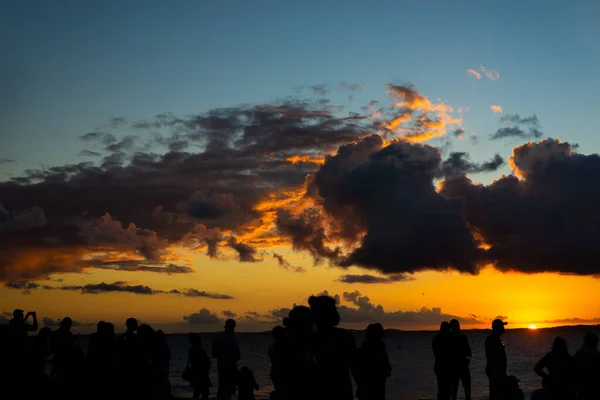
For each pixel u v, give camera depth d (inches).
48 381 580.7
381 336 332.2
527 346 5634.8
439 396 565.0
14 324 581.0
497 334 554.6
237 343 592.7
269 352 377.4
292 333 291.7
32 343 583.8
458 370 563.5
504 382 540.4
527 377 1654.8
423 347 6565.0
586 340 451.8
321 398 272.1
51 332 604.4
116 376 524.4
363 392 322.3
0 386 554.3
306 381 279.4
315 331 282.7
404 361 3405.5
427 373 2144.4
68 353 545.6
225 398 579.2
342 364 275.4
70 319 597.3
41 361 584.1
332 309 283.1
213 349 587.8
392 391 1371.8
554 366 452.1
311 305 286.4
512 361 2893.7
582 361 445.4
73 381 529.7
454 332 572.7
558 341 457.4
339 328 284.4
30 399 555.2
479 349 5059.1
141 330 534.9
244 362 3292.3
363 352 326.3
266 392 1255.5
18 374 561.6
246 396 572.1
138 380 521.7
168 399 553.0
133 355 525.7
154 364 531.5
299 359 287.3
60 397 538.6
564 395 445.7
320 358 276.8
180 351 5536.4
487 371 556.1
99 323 544.7
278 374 361.7
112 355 532.7
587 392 441.1
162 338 541.0
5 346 566.3
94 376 526.6
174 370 2471.7
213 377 1692.9
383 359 327.0
